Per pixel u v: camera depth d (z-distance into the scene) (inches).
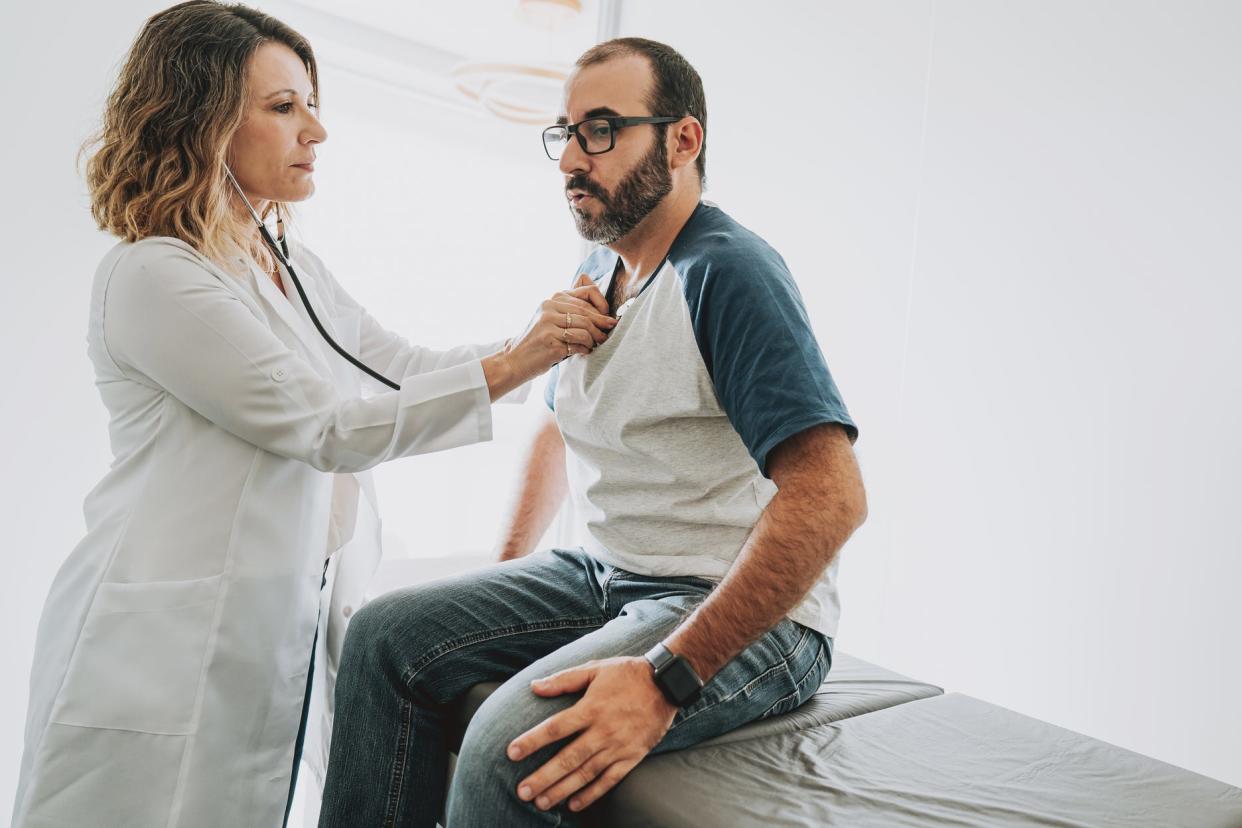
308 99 50.8
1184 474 58.0
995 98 68.5
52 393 68.4
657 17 98.3
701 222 44.7
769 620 35.1
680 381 41.6
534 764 34.0
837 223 80.3
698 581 42.7
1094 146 62.8
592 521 46.5
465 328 107.2
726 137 91.8
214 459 44.5
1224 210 56.4
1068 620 63.9
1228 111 56.1
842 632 80.0
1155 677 59.2
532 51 100.8
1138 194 60.5
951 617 71.2
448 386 45.4
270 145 47.3
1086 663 62.8
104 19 67.6
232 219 47.8
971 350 70.1
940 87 72.0
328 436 44.1
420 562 75.7
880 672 51.5
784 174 85.1
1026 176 66.7
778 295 39.3
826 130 81.0
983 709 45.0
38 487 68.5
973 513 69.9
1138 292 60.5
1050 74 65.2
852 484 35.8
